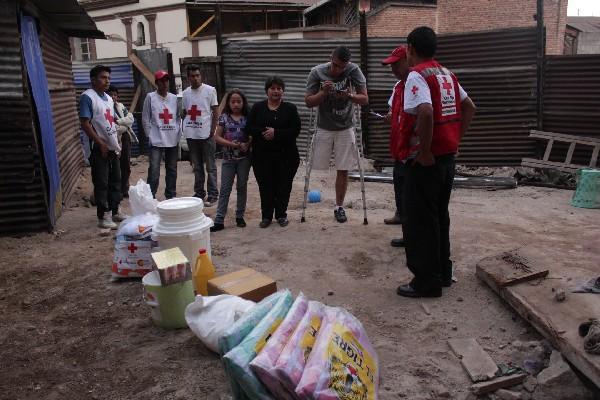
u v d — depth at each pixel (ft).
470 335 11.74
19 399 10.04
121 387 10.30
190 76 24.59
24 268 16.79
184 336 12.11
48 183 20.93
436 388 9.86
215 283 13.03
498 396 9.66
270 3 75.05
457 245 17.47
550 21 68.39
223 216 20.13
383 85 32.42
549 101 29.12
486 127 30.71
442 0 66.80
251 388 8.54
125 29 80.79
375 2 68.95
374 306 13.29
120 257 15.28
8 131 19.53
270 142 19.36
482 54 29.81
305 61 35.14
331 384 8.54
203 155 25.18
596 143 27.55
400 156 12.86
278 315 9.94
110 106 21.09
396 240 17.53
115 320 13.07
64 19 26.25
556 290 11.97
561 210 22.15
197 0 74.43
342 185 20.57
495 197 24.91
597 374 8.86
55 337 12.36
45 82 22.52
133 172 36.32
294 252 17.31
